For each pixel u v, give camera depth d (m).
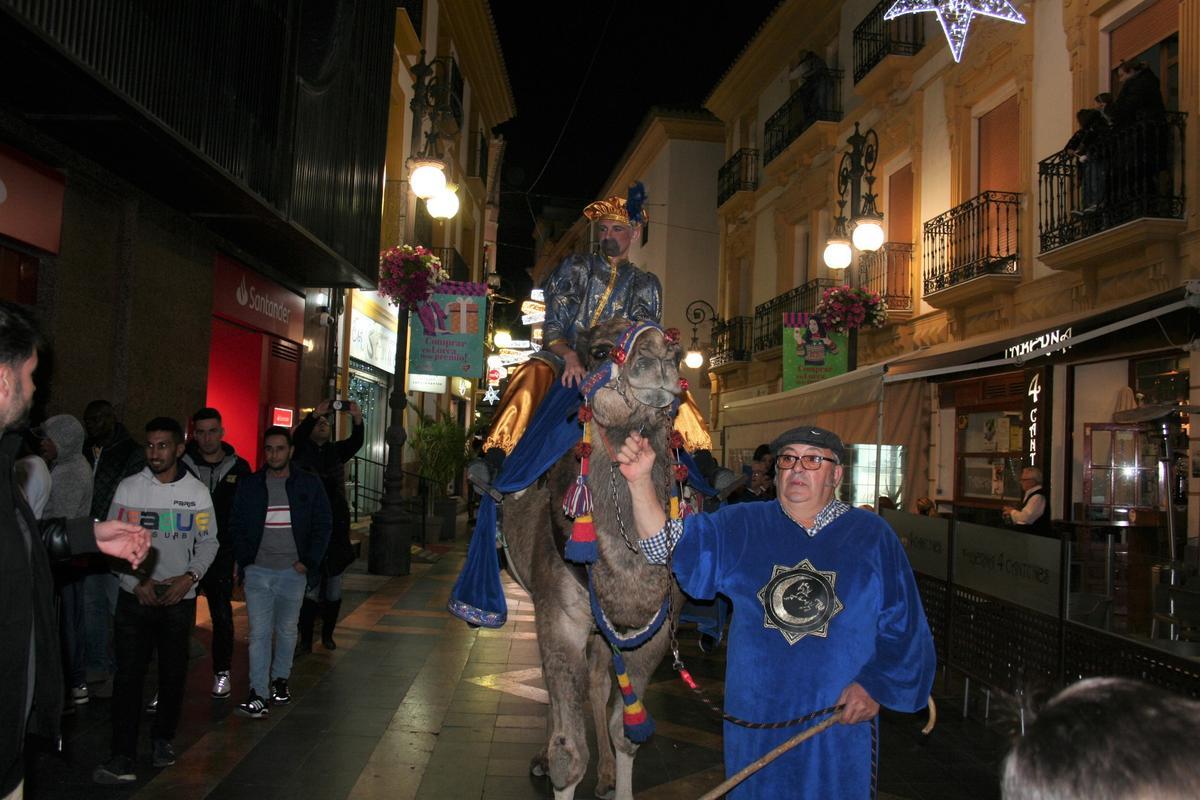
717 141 32.66
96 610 6.29
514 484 4.21
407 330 13.33
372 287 12.54
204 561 5.01
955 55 12.55
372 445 18.22
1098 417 10.73
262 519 6.02
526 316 28.05
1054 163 11.29
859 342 17.44
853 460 15.71
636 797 4.80
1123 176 9.81
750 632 2.97
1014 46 12.73
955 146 14.41
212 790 4.68
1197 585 6.89
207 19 7.04
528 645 8.42
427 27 19.64
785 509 3.07
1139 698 1.04
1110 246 9.83
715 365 26.28
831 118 19.77
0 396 2.25
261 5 8.10
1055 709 1.08
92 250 7.26
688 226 32.44
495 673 7.31
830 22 20.56
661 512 3.15
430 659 7.75
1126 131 9.67
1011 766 1.08
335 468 8.12
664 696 6.90
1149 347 9.54
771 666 2.93
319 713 6.07
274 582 6.03
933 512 12.13
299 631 7.88
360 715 6.06
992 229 13.34
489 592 4.68
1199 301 6.92
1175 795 0.95
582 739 3.83
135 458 6.40
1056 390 11.33
